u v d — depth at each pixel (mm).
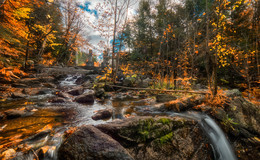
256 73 6855
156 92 5988
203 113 3176
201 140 2314
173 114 3123
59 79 9516
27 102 3875
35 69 9500
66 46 17172
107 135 1560
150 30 15125
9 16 4051
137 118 2102
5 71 4109
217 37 3857
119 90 6672
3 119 2514
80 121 2732
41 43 10906
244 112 3289
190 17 7520
